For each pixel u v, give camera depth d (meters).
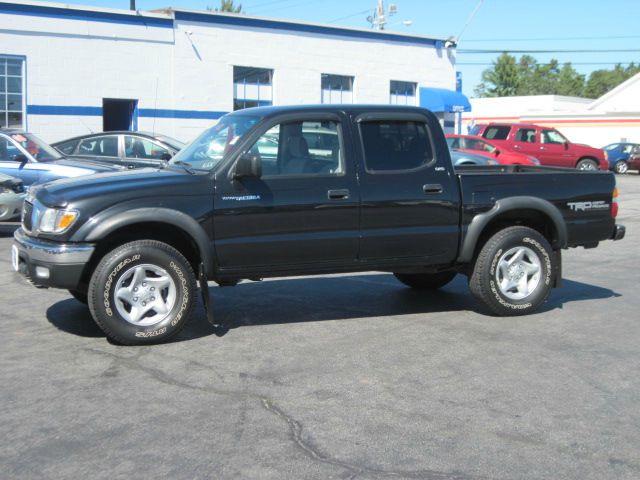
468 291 8.02
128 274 5.64
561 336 6.18
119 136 14.59
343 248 6.24
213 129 6.64
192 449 3.90
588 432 4.17
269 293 7.80
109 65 20.91
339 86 26.47
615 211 7.23
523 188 6.77
